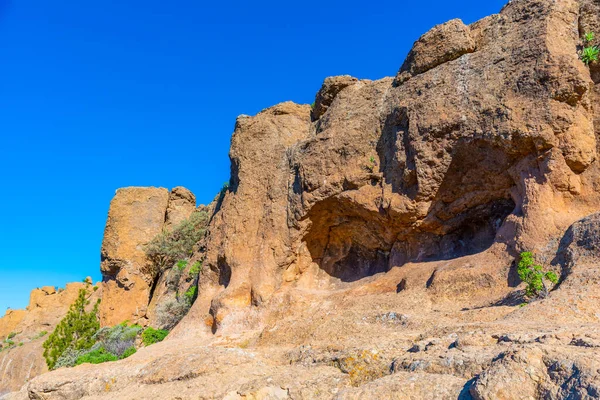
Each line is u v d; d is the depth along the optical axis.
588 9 16.53
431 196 17.66
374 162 19.62
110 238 38.91
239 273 22.28
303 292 20.36
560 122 14.77
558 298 10.70
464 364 7.43
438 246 18.58
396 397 7.27
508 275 13.95
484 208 17.55
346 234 21.75
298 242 21.70
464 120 16.61
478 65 17.06
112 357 26.09
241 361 11.65
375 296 17.33
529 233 14.17
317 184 20.86
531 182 15.03
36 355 41.12
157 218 40.06
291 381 9.35
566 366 6.05
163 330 27.58
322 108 23.89
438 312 13.97
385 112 19.92
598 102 15.53
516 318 10.26
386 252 20.81
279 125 24.72
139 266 38.28
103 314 37.81
